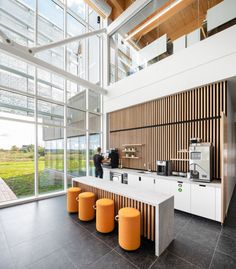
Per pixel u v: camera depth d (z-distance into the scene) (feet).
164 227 8.01
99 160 19.54
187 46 15.40
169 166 14.47
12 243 8.49
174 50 16.38
